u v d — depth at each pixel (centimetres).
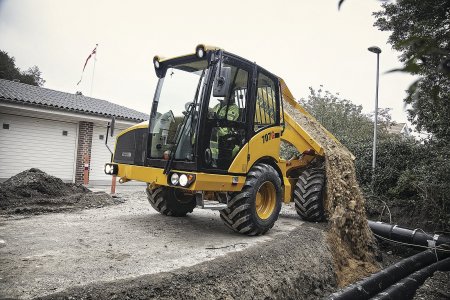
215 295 347
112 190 994
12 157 1183
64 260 371
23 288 289
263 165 552
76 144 1329
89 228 532
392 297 459
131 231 527
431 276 574
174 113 512
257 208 553
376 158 1034
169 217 656
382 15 812
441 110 780
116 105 1666
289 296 421
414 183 865
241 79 529
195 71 519
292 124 726
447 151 818
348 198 671
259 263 426
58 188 824
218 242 489
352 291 450
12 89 1285
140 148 527
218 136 486
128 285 308
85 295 284
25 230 498
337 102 1727
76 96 1568
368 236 676
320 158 730
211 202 527
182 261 390
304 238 557
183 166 467
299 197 703
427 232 714
